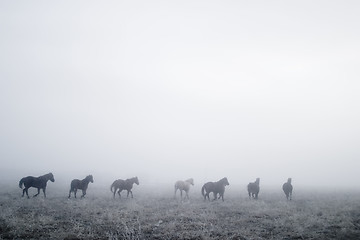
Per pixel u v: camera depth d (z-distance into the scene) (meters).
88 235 11.62
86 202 19.56
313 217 15.73
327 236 12.43
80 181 23.11
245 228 13.48
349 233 12.66
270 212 17.02
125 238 11.54
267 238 11.94
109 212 16.14
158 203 20.47
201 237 11.83
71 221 13.84
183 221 14.70
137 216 15.42
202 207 19.39
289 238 12.08
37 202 18.84
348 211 17.52
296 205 20.22
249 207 19.22
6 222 12.88
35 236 11.44
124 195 26.86
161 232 12.59
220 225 13.84
